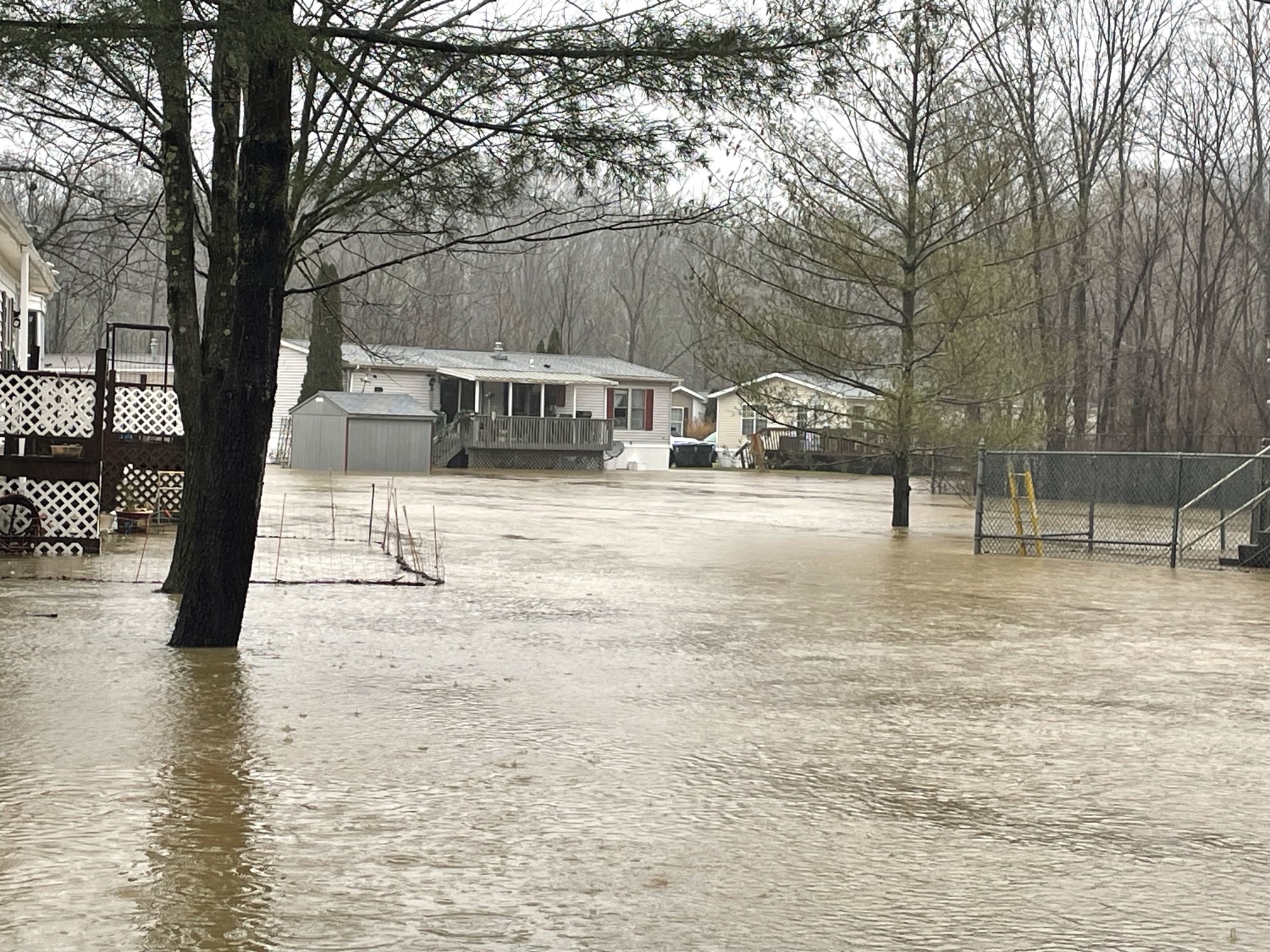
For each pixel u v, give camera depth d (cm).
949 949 477
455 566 1773
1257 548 2188
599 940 476
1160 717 921
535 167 1003
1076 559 2286
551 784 690
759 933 487
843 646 1195
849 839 609
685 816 639
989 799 687
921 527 2931
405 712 853
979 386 2650
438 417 5991
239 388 1072
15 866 539
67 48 914
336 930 480
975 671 1084
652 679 999
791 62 941
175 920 484
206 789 660
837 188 2672
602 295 9950
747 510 3366
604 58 923
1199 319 5150
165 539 1930
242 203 1060
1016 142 3706
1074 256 4528
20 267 2447
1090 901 531
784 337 2669
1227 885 555
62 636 1096
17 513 1691
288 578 1559
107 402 2141
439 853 571
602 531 2505
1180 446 5088
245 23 889
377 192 1069
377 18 998
